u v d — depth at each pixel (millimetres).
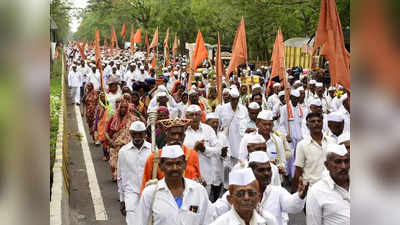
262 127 7422
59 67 38281
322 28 9094
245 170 4078
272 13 32906
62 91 22328
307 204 4812
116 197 10344
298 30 35312
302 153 6875
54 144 10305
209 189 8477
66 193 9344
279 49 12672
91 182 11609
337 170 4574
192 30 48219
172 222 4523
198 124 8297
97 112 13688
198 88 15414
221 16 38562
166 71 26609
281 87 16078
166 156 4520
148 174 5719
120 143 10117
